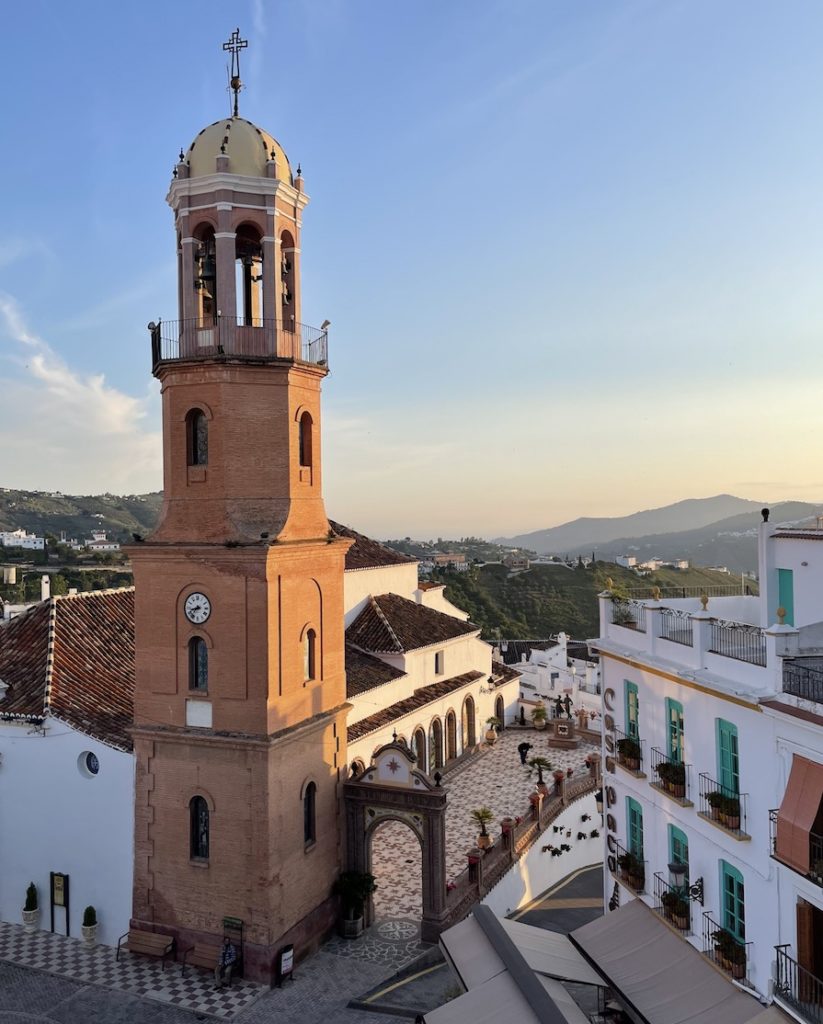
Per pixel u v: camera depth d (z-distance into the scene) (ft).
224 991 84.28
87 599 122.62
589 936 77.87
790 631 62.75
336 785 99.66
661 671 78.38
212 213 91.15
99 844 95.20
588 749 175.01
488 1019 64.90
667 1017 63.72
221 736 87.56
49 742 97.50
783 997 57.47
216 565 88.74
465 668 175.42
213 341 91.09
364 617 159.53
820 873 54.95
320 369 97.19
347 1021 79.10
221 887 88.12
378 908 104.27
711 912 70.23
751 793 65.00
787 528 79.20
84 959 91.04
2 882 100.17
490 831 125.29
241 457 90.27
